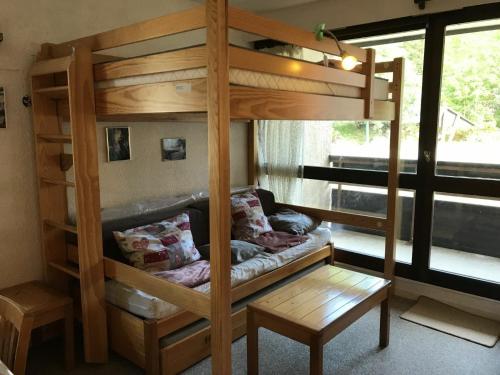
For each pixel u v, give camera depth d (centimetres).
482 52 302
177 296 197
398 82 312
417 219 338
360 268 381
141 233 270
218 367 177
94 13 286
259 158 425
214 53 154
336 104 232
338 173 382
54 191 264
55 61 227
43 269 271
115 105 212
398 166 326
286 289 244
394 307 329
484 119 307
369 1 337
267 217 378
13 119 252
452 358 257
